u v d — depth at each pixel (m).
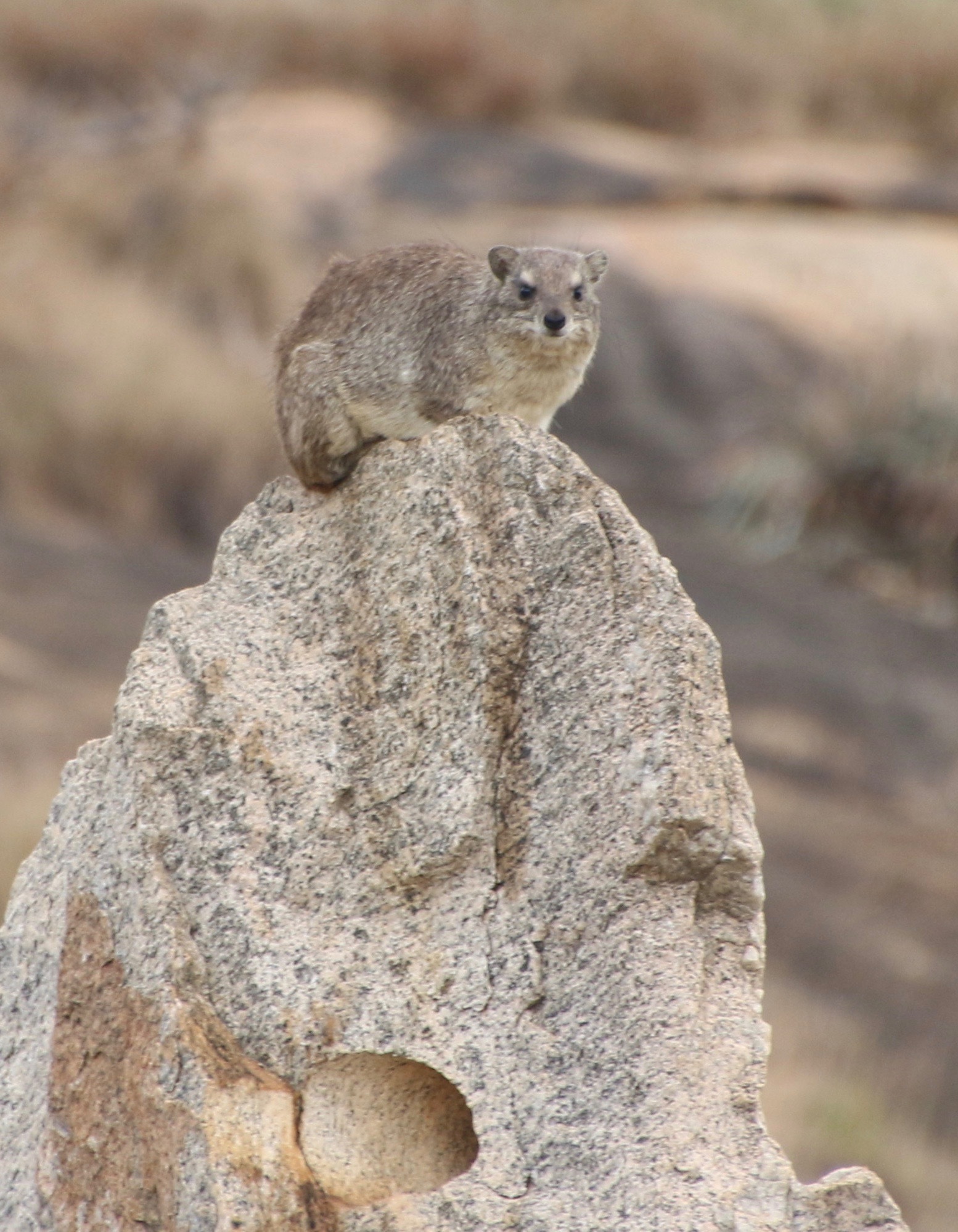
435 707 8.60
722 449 42.88
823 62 61.47
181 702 8.61
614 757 8.23
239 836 8.38
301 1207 7.59
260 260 42.88
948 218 54.16
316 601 9.14
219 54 53.72
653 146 56.72
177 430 36.12
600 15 60.47
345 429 11.25
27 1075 8.43
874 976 21.56
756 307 46.94
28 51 50.38
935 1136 18.28
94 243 42.69
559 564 8.71
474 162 51.88
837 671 32.59
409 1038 7.98
